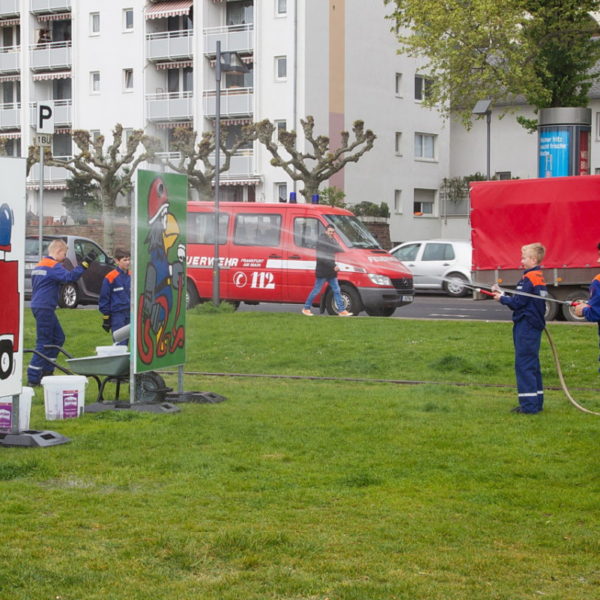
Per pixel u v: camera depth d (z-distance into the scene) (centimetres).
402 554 702
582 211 2847
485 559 691
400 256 4206
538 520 793
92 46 6506
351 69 6041
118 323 1584
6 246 1034
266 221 2900
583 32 4256
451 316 2900
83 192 5931
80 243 3181
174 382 1636
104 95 6475
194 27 6094
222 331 2216
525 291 1294
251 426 1194
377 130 6222
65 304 3109
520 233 2942
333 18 5906
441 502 846
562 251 2873
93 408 1320
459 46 4434
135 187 1262
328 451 1051
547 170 3891
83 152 5244
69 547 710
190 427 1186
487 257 2995
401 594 621
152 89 6331
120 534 741
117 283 1584
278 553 700
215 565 675
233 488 888
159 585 636
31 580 641
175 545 711
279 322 2358
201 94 6097
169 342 1370
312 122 4900
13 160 1030
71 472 946
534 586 642
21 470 933
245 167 5944
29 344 2088
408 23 4600
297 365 1850
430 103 4562
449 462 1001
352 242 2858
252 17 6019
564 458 1024
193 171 5188
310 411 1311
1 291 1030
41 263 1534
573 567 680
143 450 1048
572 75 4272
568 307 2878
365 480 912
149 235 1305
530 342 1296
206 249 2944
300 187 5806
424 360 1853
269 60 5847
